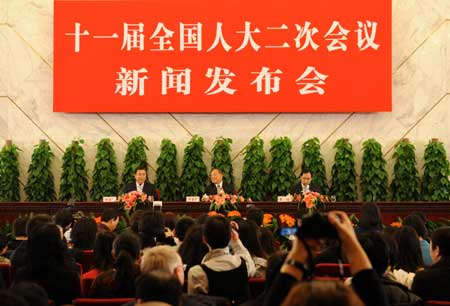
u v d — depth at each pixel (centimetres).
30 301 275
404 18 1174
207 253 471
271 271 341
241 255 486
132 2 1167
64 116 1184
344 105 1157
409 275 492
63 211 693
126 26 1167
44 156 1152
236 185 1177
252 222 533
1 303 222
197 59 1166
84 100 1165
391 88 1155
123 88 1166
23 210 1061
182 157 1182
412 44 1172
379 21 1155
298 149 1176
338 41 1158
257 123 1180
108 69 1165
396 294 365
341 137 1173
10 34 1188
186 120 1184
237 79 1163
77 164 1143
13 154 1158
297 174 1175
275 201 1089
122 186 1146
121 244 460
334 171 1145
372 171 1127
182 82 1166
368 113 1173
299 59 1162
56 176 1184
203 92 1166
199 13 1166
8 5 1189
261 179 1133
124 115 1186
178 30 1166
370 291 240
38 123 1188
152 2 1168
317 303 168
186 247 518
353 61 1156
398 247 513
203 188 1138
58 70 1160
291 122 1176
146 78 1168
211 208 901
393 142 1170
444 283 424
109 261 489
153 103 1168
